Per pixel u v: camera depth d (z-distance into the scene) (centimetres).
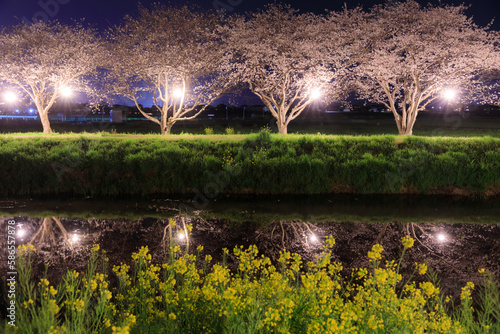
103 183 1609
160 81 2422
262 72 2406
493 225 1161
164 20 2303
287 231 1092
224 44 2394
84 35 2450
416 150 1711
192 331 409
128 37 2423
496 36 2289
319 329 354
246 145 1767
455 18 2270
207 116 5116
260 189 1598
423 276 751
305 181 1616
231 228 1120
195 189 1606
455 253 898
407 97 2464
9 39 2298
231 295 369
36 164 1620
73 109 4353
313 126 3669
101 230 1083
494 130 3133
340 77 2531
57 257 842
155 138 1873
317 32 2416
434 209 1380
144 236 1028
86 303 460
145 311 445
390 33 2456
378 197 1559
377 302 418
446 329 397
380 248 451
